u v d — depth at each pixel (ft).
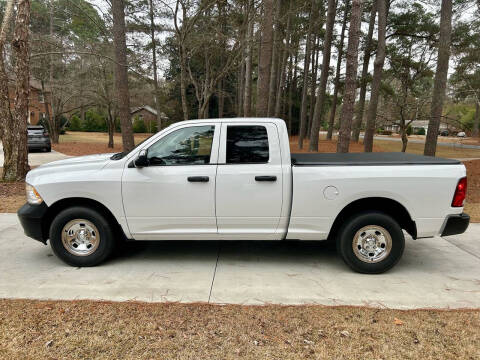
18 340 8.93
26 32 30.01
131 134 37.42
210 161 13.21
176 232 13.57
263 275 13.24
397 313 10.44
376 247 13.29
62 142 96.12
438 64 37.40
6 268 13.69
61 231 13.60
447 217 12.94
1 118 31.14
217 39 33.60
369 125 46.91
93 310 10.43
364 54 67.87
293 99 145.48
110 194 13.21
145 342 8.91
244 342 8.95
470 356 8.45
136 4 46.24
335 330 9.53
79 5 38.70
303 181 12.92
